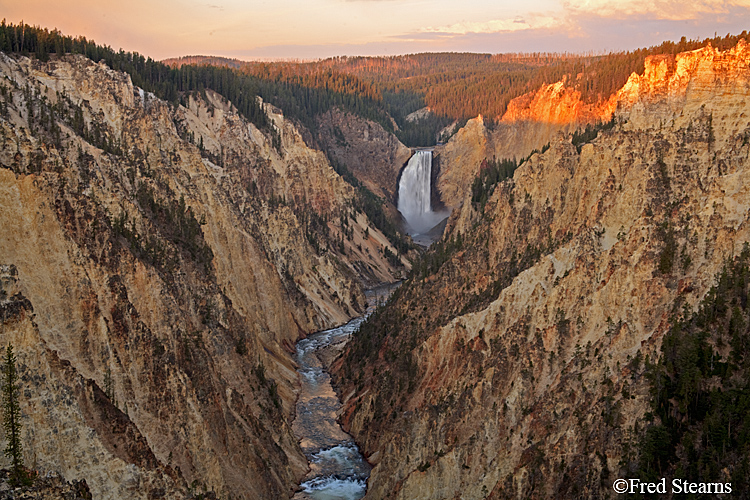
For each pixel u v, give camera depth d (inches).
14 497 1449.3
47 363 1674.5
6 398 1542.8
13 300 1681.8
